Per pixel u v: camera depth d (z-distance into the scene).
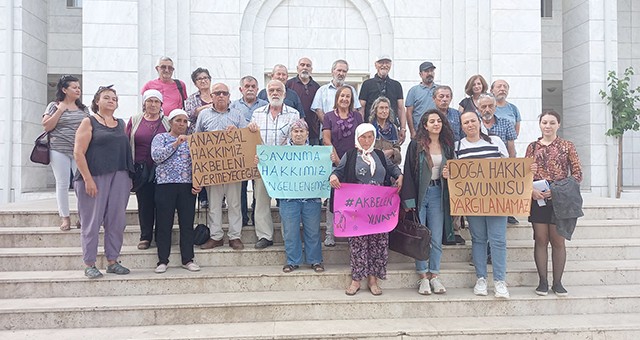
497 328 4.27
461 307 4.63
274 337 4.11
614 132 10.28
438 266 4.89
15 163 9.75
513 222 6.14
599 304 4.74
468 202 4.71
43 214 6.06
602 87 10.65
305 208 5.03
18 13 9.84
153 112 5.21
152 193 5.37
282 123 5.40
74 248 5.53
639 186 13.16
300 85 6.64
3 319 4.28
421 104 6.41
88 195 4.72
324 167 5.06
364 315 4.57
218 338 4.07
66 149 5.66
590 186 10.59
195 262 5.29
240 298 4.62
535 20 10.02
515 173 4.61
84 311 4.34
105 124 4.80
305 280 4.95
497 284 4.70
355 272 4.77
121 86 9.24
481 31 10.11
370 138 4.80
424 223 4.91
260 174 5.12
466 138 4.96
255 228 5.50
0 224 6.00
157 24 9.54
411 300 4.60
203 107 5.64
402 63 10.22
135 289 4.78
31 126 10.21
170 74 6.36
